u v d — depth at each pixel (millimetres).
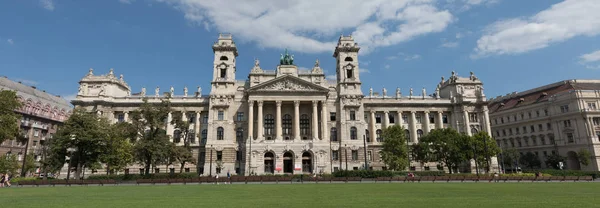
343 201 27500
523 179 62781
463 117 107812
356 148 96625
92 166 67250
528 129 117875
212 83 99938
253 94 95750
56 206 25000
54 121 113188
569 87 110938
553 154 104062
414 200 27891
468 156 81625
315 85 96250
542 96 117438
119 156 71688
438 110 109750
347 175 70438
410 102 109188
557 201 26375
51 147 67125
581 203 24938
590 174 71812
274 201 27875
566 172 74125
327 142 92375
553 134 108500
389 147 85375
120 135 73500
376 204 25250
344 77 103438
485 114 107750
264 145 90625
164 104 81375
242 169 92312
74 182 57094
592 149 97562
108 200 29469
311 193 35844
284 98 95875
